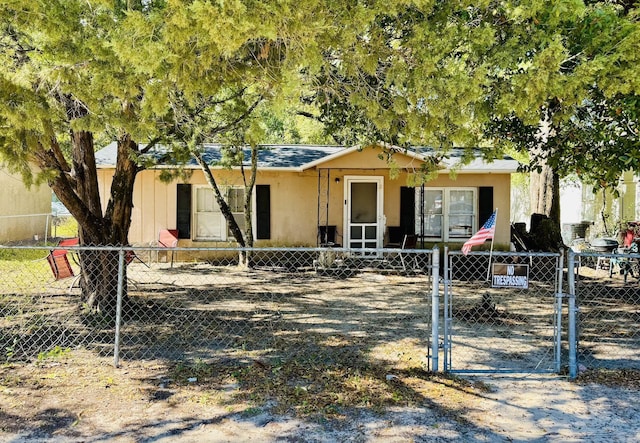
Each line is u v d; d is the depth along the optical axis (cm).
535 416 407
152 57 360
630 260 1080
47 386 464
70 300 829
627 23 420
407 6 452
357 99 515
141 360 541
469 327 705
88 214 720
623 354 576
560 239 1234
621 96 559
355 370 509
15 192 1822
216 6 326
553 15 406
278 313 783
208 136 783
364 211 1400
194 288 1002
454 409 419
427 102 443
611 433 379
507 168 1305
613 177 631
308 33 378
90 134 745
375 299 905
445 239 1388
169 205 1396
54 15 400
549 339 645
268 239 1423
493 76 482
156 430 379
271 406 422
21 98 453
